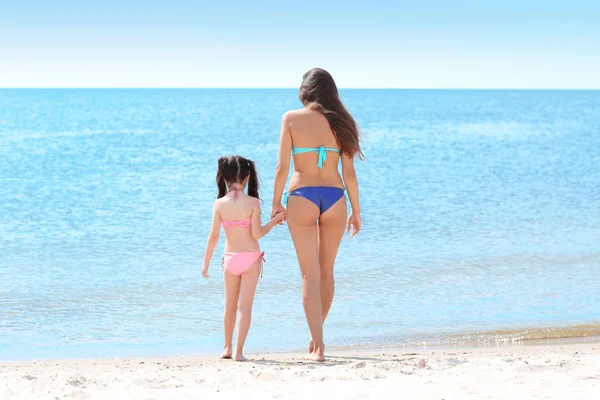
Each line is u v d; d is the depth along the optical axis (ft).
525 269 33.60
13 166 86.38
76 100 622.54
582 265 34.47
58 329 24.06
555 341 22.58
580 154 107.76
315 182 18.06
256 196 19.03
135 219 47.85
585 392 13.42
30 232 42.83
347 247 38.68
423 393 13.46
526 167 87.97
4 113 317.63
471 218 48.88
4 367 18.31
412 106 463.42
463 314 26.08
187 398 13.15
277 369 16.38
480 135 164.14
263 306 26.94
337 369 16.25
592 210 52.60
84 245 38.88
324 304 19.07
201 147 126.62
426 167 88.48
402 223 46.70
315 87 18.35
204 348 21.90
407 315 25.96
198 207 53.52
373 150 119.75
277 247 37.63
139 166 88.43
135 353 21.27
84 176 75.97
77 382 14.65
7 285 30.09
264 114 316.19
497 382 14.40
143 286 30.04
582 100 642.63
